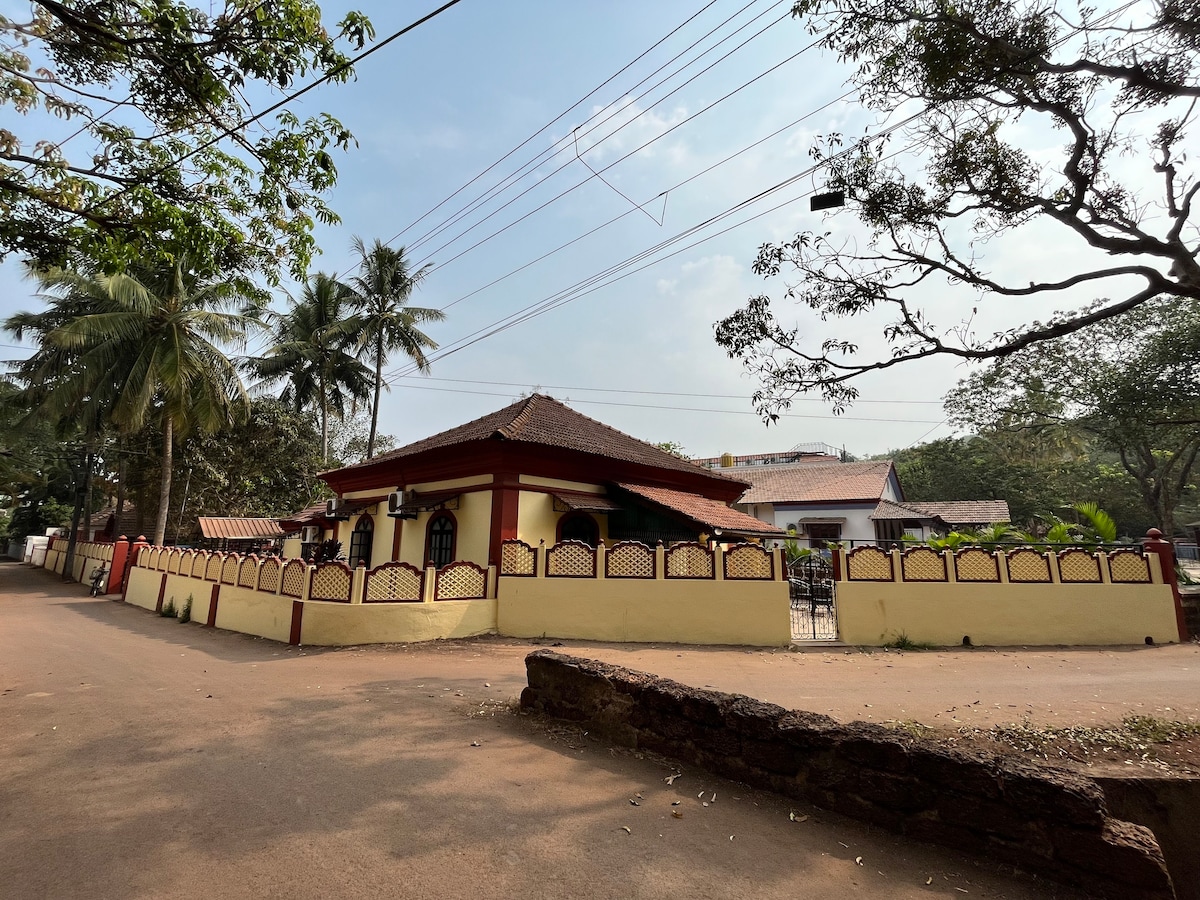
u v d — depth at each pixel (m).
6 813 4.04
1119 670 9.12
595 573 11.96
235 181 7.03
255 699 7.13
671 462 17.50
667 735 5.12
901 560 11.73
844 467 30.31
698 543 11.85
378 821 3.95
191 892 3.12
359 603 10.90
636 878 3.31
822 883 3.31
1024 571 11.60
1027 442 25.52
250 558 13.04
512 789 4.47
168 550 17.25
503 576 12.30
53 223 6.32
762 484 30.61
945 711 6.81
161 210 6.30
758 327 8.05
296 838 3.71
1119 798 4.83
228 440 27.66
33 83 5.98
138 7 5.72
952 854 3.62
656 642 11.45
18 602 19.08
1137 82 6.45
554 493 14.02
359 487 17.48
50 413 20.72
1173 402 16.34
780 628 11.26
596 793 4.40
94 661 9.63
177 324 20.53
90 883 3.19
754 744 4.57
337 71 6.09
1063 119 7.00
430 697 7.16
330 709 6.66
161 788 4.48
